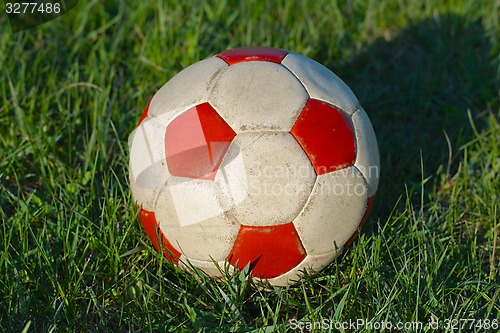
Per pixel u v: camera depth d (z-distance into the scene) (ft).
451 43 5.08
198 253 3.70
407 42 5.17
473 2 5.39
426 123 4.71
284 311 3.86
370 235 4.07
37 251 3.87
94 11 5.15
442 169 4.41
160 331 3.74
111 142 4.43
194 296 3.82
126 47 4.99
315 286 3.89
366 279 3.81
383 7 5.33
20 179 4.28
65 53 4.91
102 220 3.95
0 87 4.61
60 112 4.50
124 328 3.80
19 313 3.77
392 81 4.94
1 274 3.83
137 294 3.86
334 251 3.73
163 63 4.76
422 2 5.46
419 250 3.84
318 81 3.73
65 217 4.04
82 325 3.77
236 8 5.24
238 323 3.74
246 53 3.78
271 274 3.72
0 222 4.10
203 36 4.99
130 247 3.98
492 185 4.28
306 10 5.25
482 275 3.94
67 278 3.85
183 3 5.21
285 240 3.64
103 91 4.53
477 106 4.78
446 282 3.86
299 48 4.91
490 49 5.08
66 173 4.27
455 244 4.01
